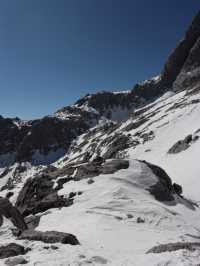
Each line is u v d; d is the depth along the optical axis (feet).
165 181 132.46
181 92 505.25
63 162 549.54
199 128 250.78
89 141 563.07
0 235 74.08
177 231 82.38
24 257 49.14
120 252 60.75
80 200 107.55
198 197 143.54
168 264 42.86
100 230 76.74
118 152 322.14
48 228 84.64
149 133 326.24
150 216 91.45
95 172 130.62
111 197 104.73
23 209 117.60
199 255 46.55
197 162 189.78
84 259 49.01
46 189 124.77
